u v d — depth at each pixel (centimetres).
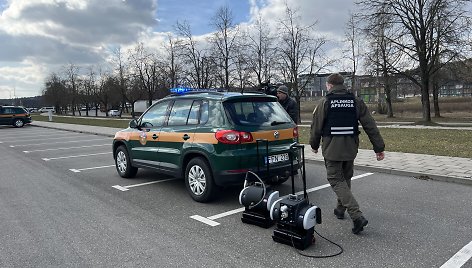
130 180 745
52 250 398
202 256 373
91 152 1231
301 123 2869
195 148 552
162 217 501
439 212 486
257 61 2705
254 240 412
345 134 420
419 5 2241
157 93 3897
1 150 1377
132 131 713
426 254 363
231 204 554
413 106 4934
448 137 1270
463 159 801
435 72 2408
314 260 357
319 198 573
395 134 1444
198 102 582
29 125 3041
